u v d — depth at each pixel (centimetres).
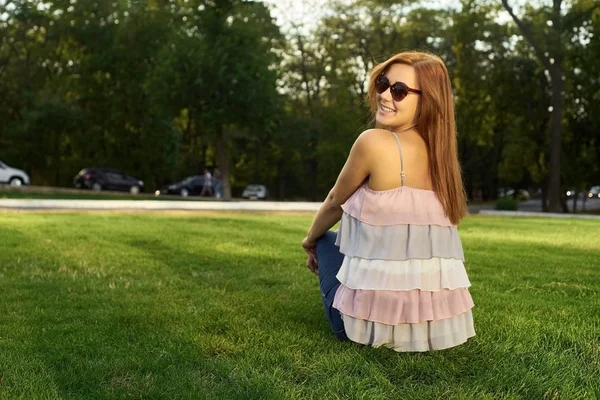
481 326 359
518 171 4694
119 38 3697
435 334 302
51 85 4012
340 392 259
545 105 3678
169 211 1603
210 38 2705
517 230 1169
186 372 279
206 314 384
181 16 3766
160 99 2702
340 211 322
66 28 3697
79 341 324
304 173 5650
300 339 328
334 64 4134
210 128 2741
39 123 3728
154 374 278
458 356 303
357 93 4194
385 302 293
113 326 357
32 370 278
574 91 3341
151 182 4281
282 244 795
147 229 957
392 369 284
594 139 3669
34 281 499
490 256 715
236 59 2645
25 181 3169
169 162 3966
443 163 293
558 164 3147
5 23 3816
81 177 3525
